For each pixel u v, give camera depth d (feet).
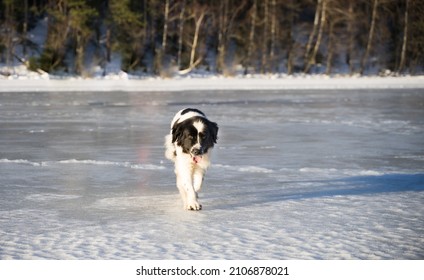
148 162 50.42
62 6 209.15
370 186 41.88
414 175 45.62
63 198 38.17
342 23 247.91
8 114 87.56
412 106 104.63
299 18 259.19
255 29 231.50
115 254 27.43
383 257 27.02
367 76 232.94
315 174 45.85
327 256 27.12
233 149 57.26
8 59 197.06
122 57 208.74
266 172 46.50
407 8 240.12
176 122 36.19
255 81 192.13
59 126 74.02
